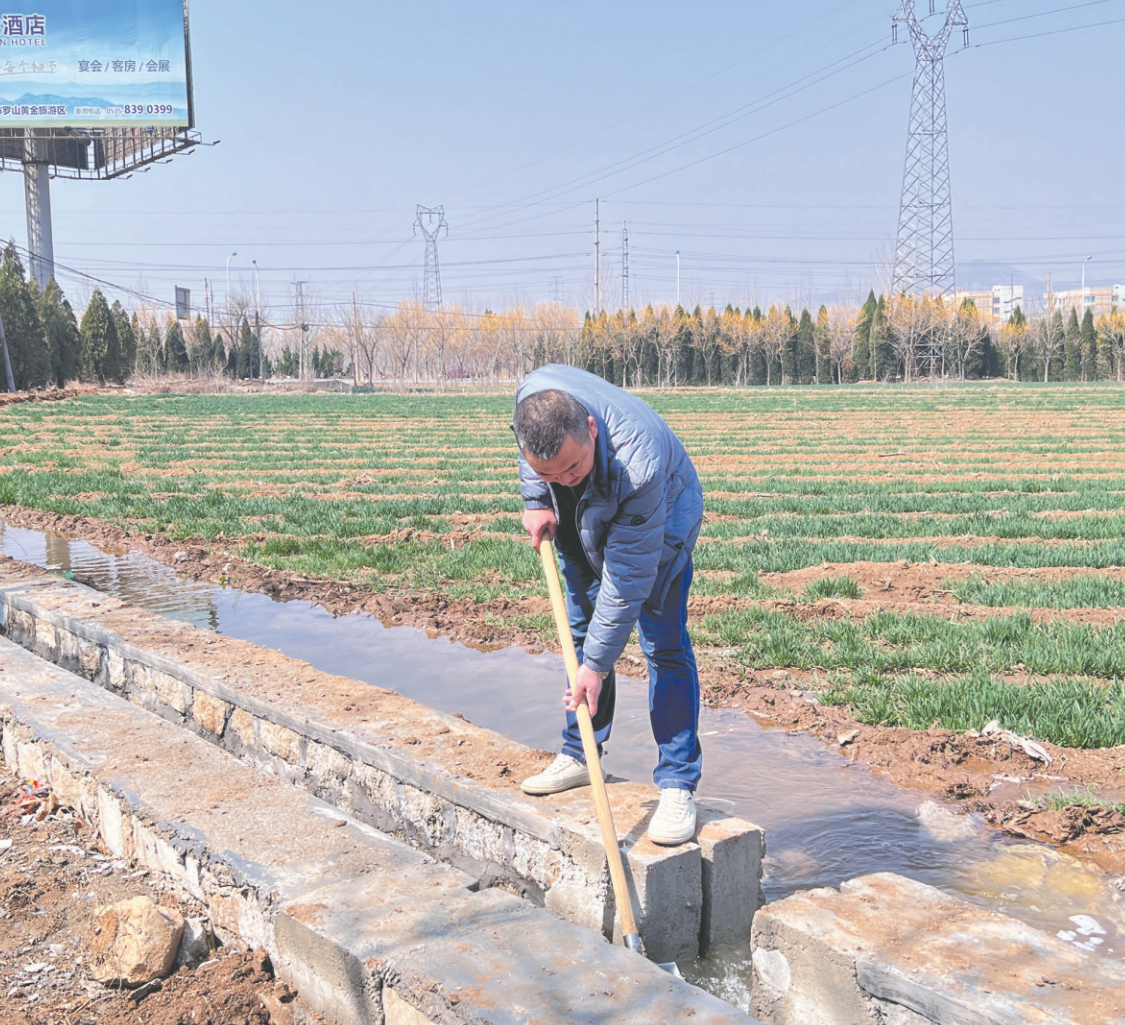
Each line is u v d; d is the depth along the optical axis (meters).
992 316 102.00
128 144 60.19
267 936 3.43
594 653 3.39
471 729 4.84
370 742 4.66
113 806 4.34
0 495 16.88
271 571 10.87
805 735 5.82
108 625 7.23
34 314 59.47
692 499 3.60
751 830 3.69
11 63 49.50
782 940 2.96
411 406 51.75
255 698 5.42
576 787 4.05
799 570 10.29
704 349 99.50
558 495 3.64
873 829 4.57
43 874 4.13
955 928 2.89
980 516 13.65
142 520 14.71
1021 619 7.72
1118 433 30.03
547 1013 2.63
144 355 88.44
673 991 2.73
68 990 3.31
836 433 31.03
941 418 38.03
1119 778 5.05
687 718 3.66
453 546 12.03
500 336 105.06
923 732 5.68
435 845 4.31
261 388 86.00
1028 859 4.27
